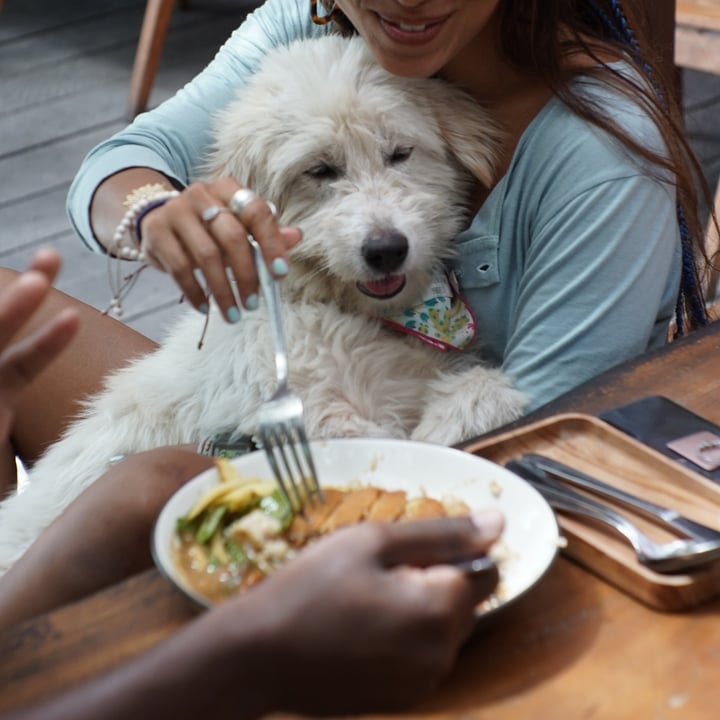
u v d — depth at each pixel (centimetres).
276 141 173
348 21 187
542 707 83
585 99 156
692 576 93
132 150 179
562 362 155
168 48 494
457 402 158
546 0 154
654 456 109
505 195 164
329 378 166
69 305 201
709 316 188
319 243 170
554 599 94
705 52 258
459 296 173
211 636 74
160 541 97
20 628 93
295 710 76
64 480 177
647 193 154
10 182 399
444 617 76
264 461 110
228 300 131
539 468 108
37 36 518
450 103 172
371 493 104
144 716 73
